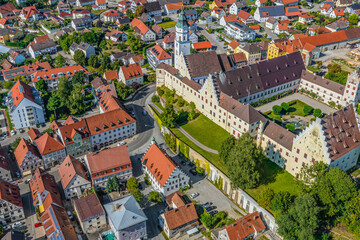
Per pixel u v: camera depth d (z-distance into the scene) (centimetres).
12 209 13938
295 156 14575
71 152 17588
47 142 16962
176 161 17288
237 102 17075
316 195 12744
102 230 13775
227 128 17812
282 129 15350
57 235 12525
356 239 12406
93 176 15000
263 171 14700
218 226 13612
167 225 13200
